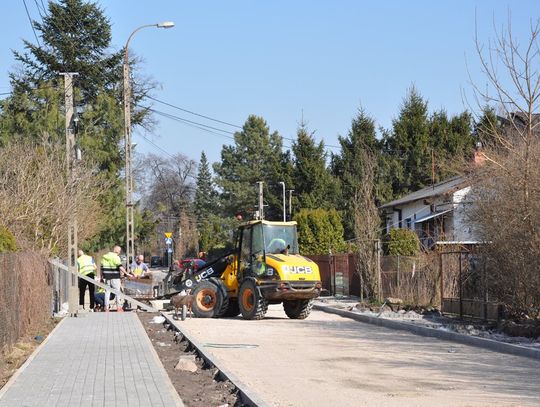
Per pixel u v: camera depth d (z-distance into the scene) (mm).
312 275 24266
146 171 100625
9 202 21641
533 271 18156
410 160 58812
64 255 28594
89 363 13203
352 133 63594
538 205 17578
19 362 13781
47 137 32000
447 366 13875
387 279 28750
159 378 11641
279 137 86250
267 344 17484
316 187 64188
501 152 19109
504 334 18078
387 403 10320
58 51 51031
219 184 84812
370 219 29516
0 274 12812
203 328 21359
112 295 29500
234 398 10695
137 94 53531
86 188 28641
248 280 24438
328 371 13312
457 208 27188
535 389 11391
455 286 23578
